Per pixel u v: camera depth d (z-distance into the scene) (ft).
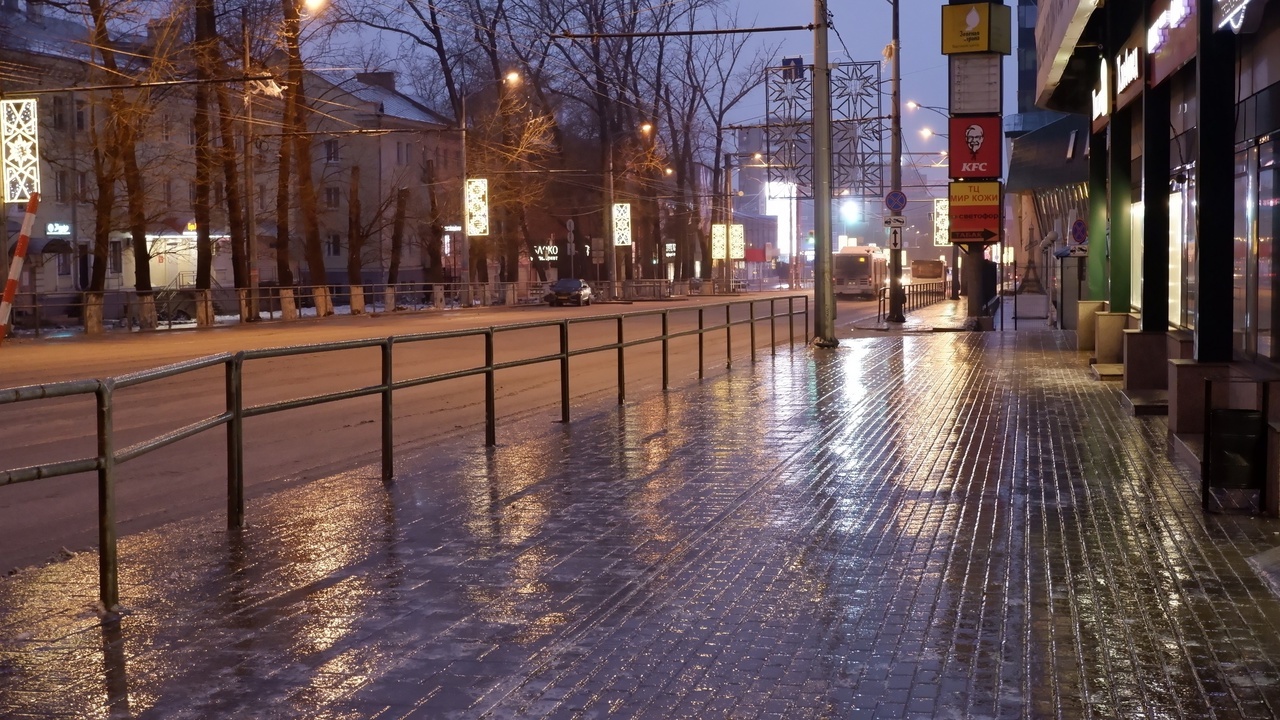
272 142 206.18
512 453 38.24
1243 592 21.40
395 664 17.78
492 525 27.35
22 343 103.24
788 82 255.09
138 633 19.31
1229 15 34.88
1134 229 66.13
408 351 91.91
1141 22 55.21
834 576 22.67
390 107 254.88
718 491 31.40
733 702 16.15
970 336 104.99
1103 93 68.95
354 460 38.83
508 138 208.33
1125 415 47.26
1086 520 27.63
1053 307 123.44
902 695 16.35
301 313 164.76
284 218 163.12
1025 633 19.08
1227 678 16.94
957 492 31.14
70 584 22.29
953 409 49.67
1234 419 28.32
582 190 262.06
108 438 20.48
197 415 50.34
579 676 17.21
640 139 253.65
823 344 89.86
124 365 76.79
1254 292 40.55
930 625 19.56
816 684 16.80
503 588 21.95
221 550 24.95
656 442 40.55
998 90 117.91
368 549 25.04
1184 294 51.29
